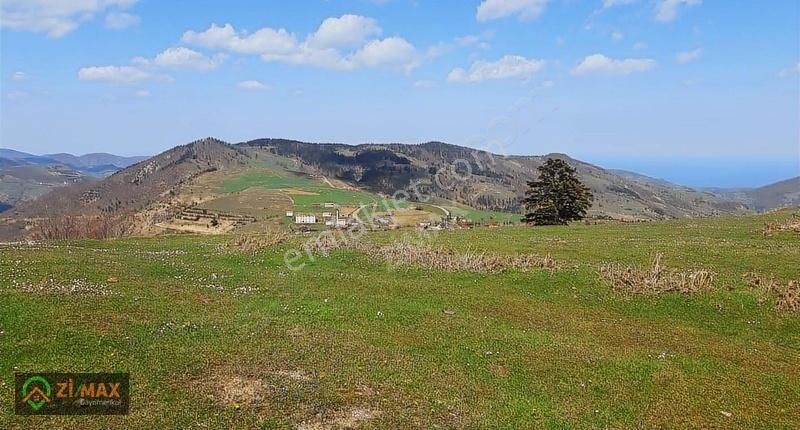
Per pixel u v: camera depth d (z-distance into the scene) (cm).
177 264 3100
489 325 2180
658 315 2416
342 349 1758
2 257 2705
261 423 1257
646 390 1609
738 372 1794
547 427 1350
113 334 1714
